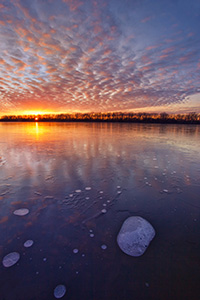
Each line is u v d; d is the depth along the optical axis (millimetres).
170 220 1491
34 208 1662
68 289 881
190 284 909
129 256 1096
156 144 5133
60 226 1392
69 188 2121
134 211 1630
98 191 2047
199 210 1653
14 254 1097
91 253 1116
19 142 5426
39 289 881
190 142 5547
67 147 4617
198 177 2504
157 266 1019
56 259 1064
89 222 1450
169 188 2141
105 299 829
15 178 2432
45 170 2771
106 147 4645
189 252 1128
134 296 847
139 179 2424
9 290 876
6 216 1524
